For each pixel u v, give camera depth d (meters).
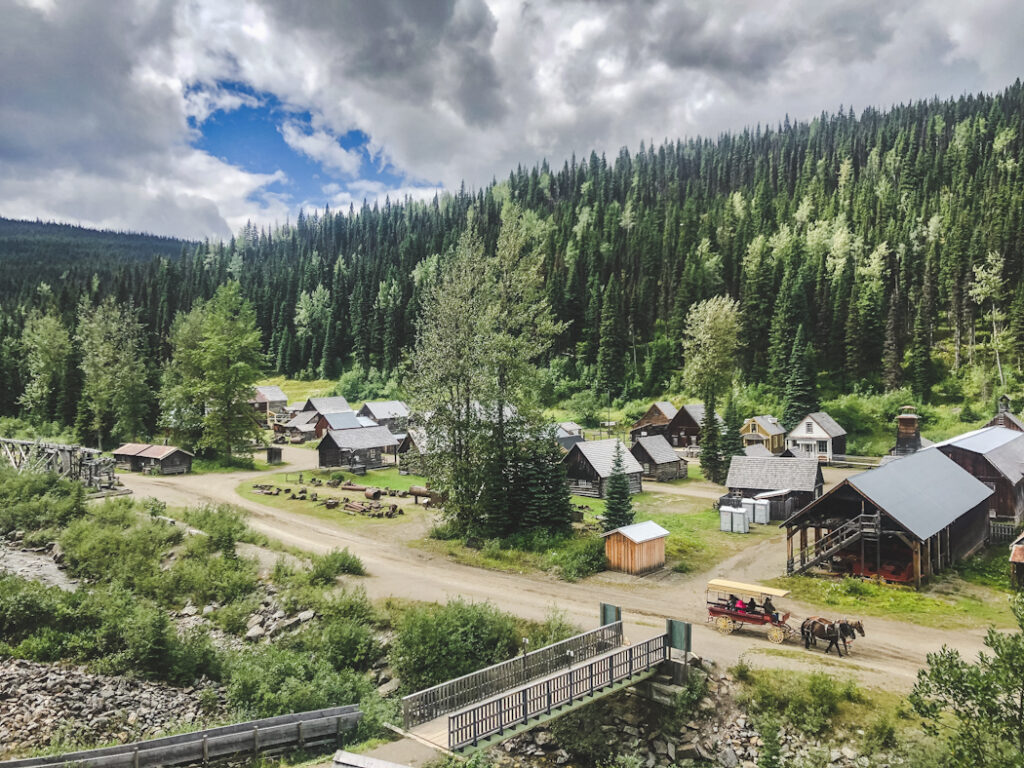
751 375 124.38
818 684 24.53
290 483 74.50
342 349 178.12
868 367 116.06
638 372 136.12
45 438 90.25
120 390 93.75
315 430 115.56
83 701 26.81
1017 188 146.25
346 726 22.98
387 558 45.31
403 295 172.38
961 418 98.06
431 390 52.81
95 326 101.62
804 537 42.03
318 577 39.47
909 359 113.50
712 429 80.56
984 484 51.06
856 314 115.88
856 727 22.95
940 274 126.31
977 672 15.09
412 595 37.22
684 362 133.25
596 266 159.38
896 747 21.70
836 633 28.59
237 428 86.38
